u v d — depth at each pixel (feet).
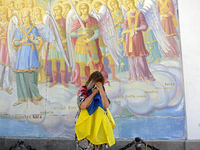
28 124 19.66
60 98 19.77
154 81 19.21
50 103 19.76
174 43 19.48
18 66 20.42
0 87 20.29
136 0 20.13
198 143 18.01
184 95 18.84
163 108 18.88
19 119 19.77
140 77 19.35
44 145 18.92
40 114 19.70
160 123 18.74
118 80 19.47
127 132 18.83
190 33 19.40
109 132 13.32
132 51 19.66
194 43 19.30
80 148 13.29
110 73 19.62
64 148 18.75
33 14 20.85
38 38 20.56
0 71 20.48
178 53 19.35
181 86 19.01
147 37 19.71
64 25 20.48
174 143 18.17
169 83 19.11
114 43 19.89
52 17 20.65
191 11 19.63
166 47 19.47
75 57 20.08
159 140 18.35
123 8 20.16
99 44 20.02
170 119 18.70
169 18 19.72
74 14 20.48
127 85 19.36
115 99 19.26
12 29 20.89
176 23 19.65
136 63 19.54
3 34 20.88
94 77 13.83
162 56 19.42
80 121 13.21
